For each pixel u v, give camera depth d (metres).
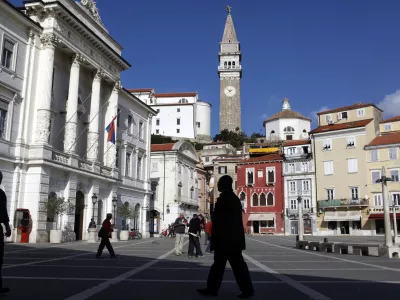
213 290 7.04
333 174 60.28
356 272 10.93
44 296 6.67
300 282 8.84
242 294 6.85
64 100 32.19
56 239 26.44
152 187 58.97
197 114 127.88
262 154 76.69
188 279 9.23
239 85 136.50
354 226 57.84
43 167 26.77
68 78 32.78
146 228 45.69
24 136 26.89
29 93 27.55
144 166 46.91
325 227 59.59
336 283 8.70
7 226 7.14
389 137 57.81
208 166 83.56
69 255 16.52
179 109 123.44
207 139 126.38
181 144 61.34
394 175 55.38
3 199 7.10
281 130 106.12
